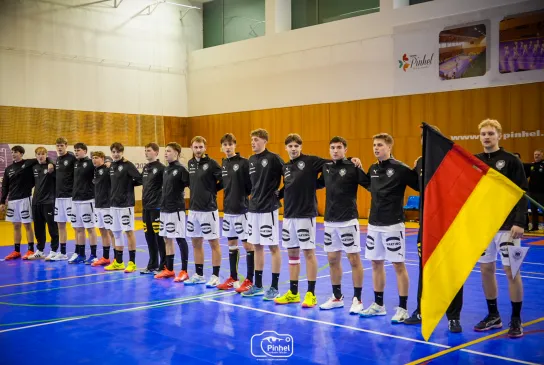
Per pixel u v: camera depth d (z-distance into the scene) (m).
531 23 14.35
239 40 22.25
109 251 10.55
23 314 6.18
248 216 6.99
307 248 6.45
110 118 21.00
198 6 23.50
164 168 8.55
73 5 19.97
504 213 4.84
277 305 6.54
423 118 16.53
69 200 9.97
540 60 14.26
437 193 5.02
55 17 19.53
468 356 4.57
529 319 5.71
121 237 9.05
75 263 9.80
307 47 19.27
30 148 18.98
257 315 6.06
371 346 4.90
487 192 4.90
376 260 5.88
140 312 6.24
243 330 5.47
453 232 4.91
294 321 5.79
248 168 7.28
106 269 9.07
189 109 23.38
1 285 7.83
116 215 8.91
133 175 8.86
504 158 5.21
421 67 16.52
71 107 19.97
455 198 4.97
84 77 20.31
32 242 10.45
